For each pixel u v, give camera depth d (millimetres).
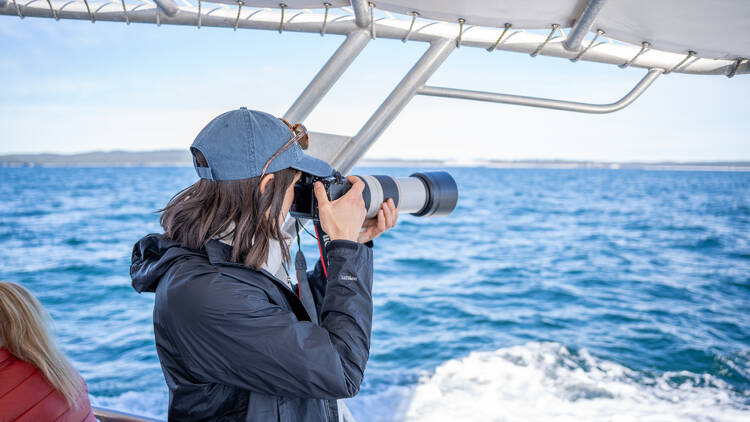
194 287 773
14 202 37562
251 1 1425
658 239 25094
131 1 1516
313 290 1193
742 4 1177
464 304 12992
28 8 1530
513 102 1615
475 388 7594
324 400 1017
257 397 828
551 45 1563
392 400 7230
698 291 14883
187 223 835
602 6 1234
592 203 41938
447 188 1229
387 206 1089
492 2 1283
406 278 16234
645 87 1665
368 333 881
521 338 10211
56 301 12742
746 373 8219
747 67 1601
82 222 27797
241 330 764
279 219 861
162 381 8008
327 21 1527
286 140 862
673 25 1348
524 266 18344
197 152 856
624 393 7391
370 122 1627
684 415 6656
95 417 1539
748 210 37156
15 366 1305
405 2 1355
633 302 13586
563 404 7004
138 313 11570
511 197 46812
